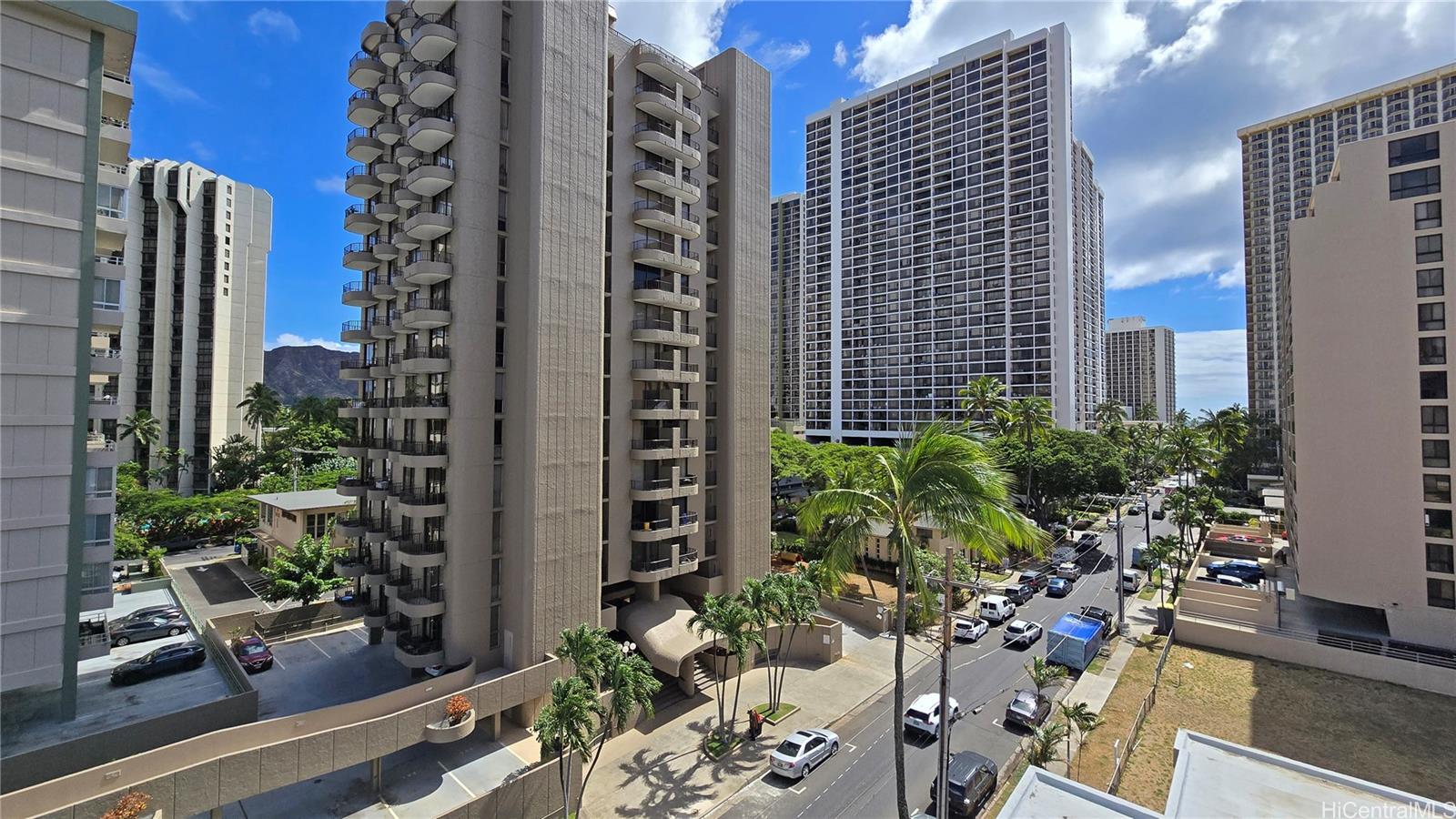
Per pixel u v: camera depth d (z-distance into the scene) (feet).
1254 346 414.21
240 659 97.96
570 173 96.12
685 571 116.47
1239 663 118.93
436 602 91.40
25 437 69.67
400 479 102.47
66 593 72.28
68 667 72.54
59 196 72.54
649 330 109.40
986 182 354.95
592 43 100.68
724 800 76.64
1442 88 338.75
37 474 70.38
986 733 92.89
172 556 187.01
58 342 72.13
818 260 433.07
